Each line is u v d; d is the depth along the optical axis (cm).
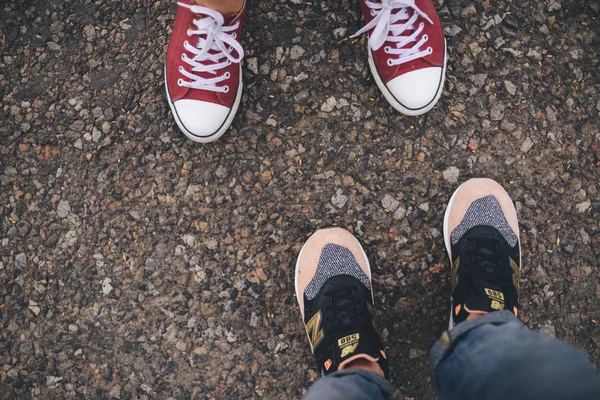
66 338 125
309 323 121
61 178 126
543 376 97
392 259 124
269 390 124
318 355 120
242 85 125
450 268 124
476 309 117
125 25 127
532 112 125
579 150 125
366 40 126
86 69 127
